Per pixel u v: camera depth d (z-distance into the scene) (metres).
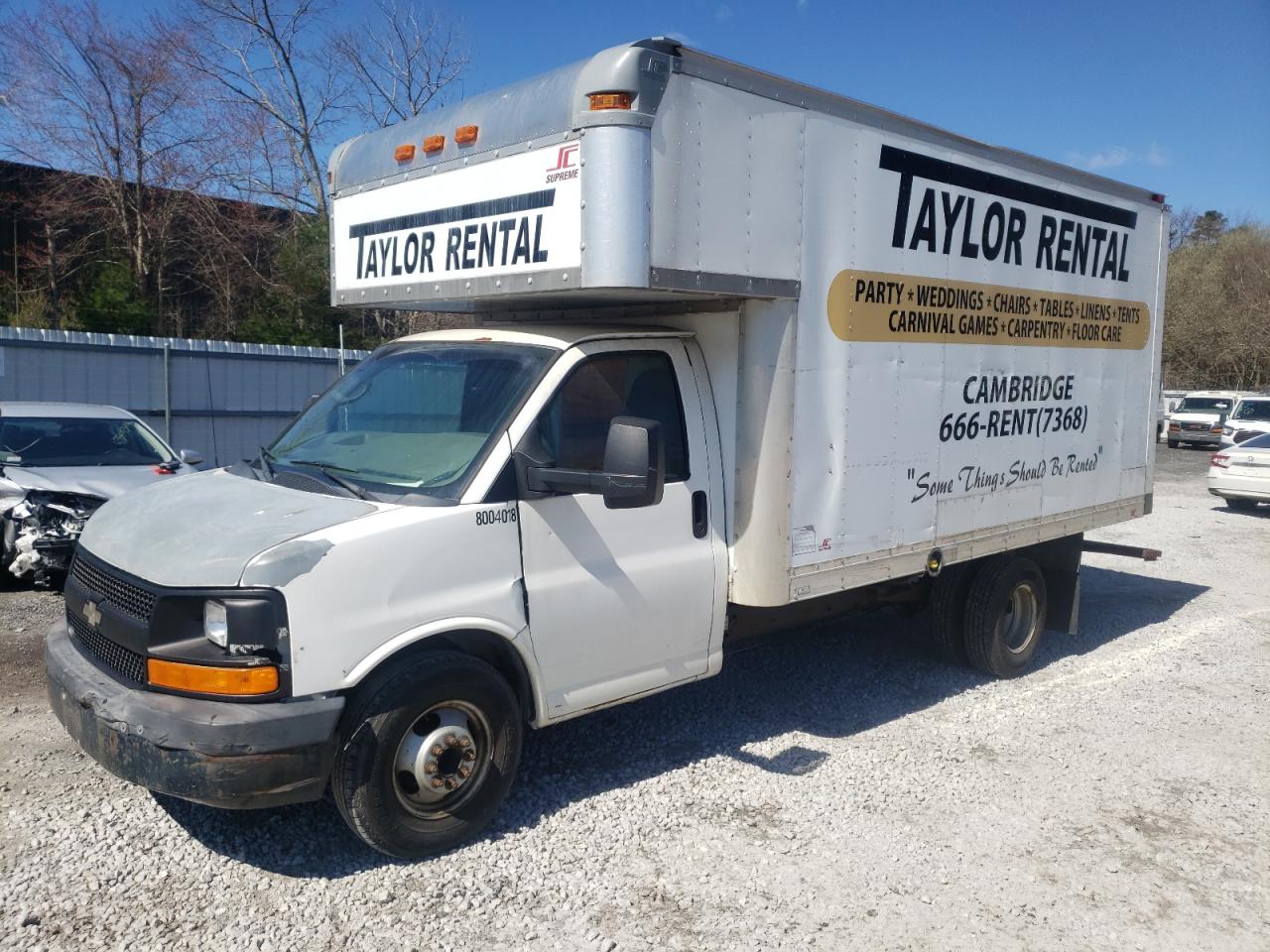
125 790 4.61
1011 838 4.49
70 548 7.97
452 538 3.98
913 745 5.60
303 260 25.80
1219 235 61.31
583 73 4.17
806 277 4.93
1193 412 32.69
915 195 5.54
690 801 4.75
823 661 7.23
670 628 4.79
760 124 4.65
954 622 6.79
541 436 4.34
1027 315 6.49
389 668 3.88
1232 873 4.25
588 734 5.59
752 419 4.91
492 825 4.41
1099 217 7.10
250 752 3.52
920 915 3.83
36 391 13.51
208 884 3.84
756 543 4.94
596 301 5.26
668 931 3.65
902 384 5.56
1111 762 5.46
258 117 28.16
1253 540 13.59
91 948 3.41
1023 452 6.58
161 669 3.66
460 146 4.82
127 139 26.50
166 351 14.48
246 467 4.87
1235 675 7.20
